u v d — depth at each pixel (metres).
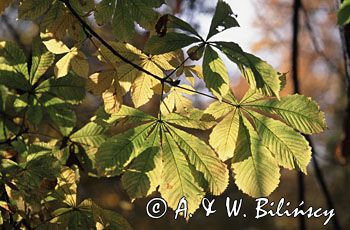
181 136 2.36
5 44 2.59
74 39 2.48
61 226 2.50
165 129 2.37
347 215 8.60
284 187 8.90
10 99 2.62
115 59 2.46
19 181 2.50
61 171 2.52
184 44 2.30
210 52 2.28
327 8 4.70
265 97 2.37
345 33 2.67
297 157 2.35
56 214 2.51
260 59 2.27
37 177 2.50
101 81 2.45
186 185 2.35
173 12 3.48
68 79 2.62
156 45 2.30
